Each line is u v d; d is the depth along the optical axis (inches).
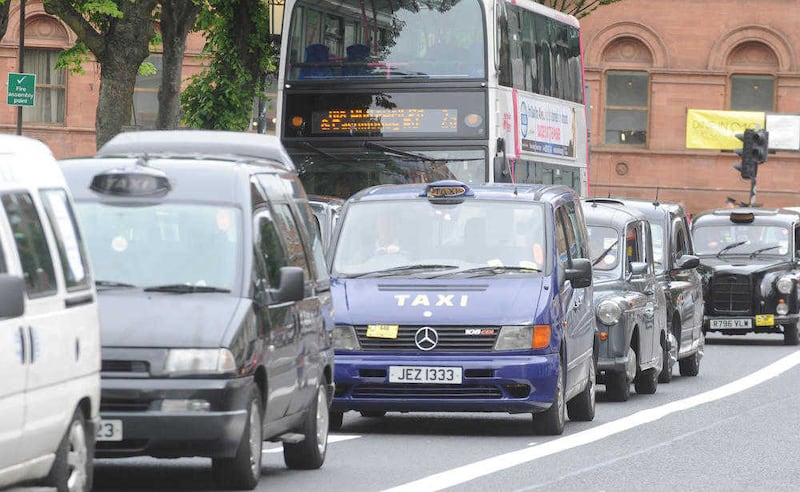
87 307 985.5
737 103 6072.8
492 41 2608.3
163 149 1339.8
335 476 1245.7
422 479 1233.4
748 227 3292.3
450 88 2605.8
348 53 2647.6
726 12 6048.2
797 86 6033.5
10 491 896.9
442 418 1752.0
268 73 3420.3
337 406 1529.3
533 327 1510.8
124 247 1164.5
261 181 1234.0
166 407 1084.5
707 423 1689.2
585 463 1346.0
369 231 1611.7
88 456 989.8
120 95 2864.2
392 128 2623.0
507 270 1567.4
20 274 903.1
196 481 1190.9
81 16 2839.6
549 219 1603.1
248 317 1125.1
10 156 937.5
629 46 6087.6
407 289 1546.5
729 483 1237.1
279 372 1176.2
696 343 2421.3
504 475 1263.5
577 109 3080.7
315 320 1289.4
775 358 2778.1
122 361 1089.4
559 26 2992.1
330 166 2637.8
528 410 1514.5
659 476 1272.1
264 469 1285.7
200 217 1178.0
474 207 1611.7
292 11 2672.2
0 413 864.9
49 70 5664.4
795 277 3208.7
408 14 2632.9
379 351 1520.7
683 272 2413.9
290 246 1253.7
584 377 1685.5
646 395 2080.5
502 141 2608.3
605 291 1974.7
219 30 3321.9
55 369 930.7
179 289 1139.9
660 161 6053.2
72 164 1216.2
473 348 1510.8
